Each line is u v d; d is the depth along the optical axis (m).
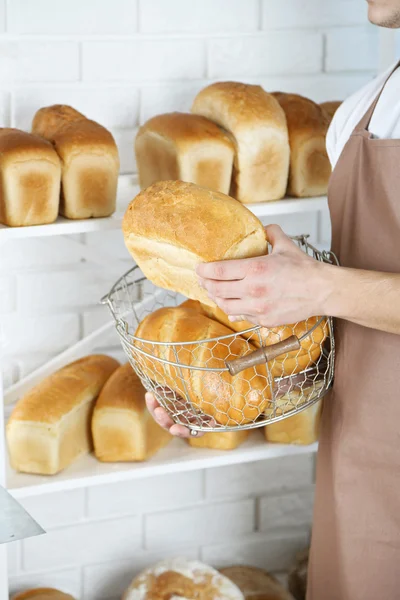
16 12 1.46
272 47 1.64
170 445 1.48
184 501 1.82
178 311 1.21
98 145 1.29
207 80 1.61
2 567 1.38
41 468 1.37
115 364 1.55
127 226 1.09
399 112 1.11
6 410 1.60
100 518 1.76
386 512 1.18
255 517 1.88
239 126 1.33
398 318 0.99
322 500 1.28
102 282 1.64
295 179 1.41
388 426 1.14
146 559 1.82
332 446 1.22
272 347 1.03
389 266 1.10
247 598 1.66
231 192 1.39
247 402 1.12
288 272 0.98
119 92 1.56
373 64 1.71
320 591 1.31
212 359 1.13
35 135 1.30
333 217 1.18
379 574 1.20
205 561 1.87
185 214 1.02
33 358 1.63
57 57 1.51
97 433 1.41
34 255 1.58
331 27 1.66
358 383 1.16
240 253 1.01
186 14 1.57
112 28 1.53
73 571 1.77
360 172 1.11
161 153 1.37
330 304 1.00
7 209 1.24
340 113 1.25
